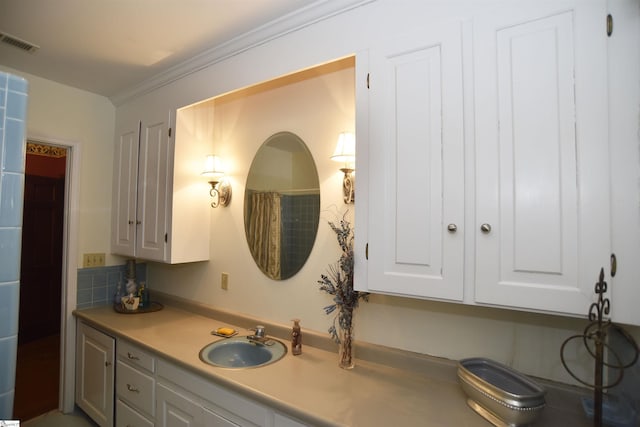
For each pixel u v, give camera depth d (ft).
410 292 3.95
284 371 4.83
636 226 2.90
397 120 4.12
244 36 5.71
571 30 3.18
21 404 8.36
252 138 7.01
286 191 6.37
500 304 3.43
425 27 3.99
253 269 6.84
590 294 3.04
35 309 12.96
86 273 8.35
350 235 5.43
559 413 3.75
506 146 3.44
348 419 3.62
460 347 4.55
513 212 3.39
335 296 5.04
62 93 7.98
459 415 3.71
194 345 5.83
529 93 3.35
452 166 3.73
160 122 7.47
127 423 6.30
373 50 4.40
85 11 5.19
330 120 5.82
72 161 8.21
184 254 7.17
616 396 3.40
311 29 5.06
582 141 3.10
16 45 6.26
